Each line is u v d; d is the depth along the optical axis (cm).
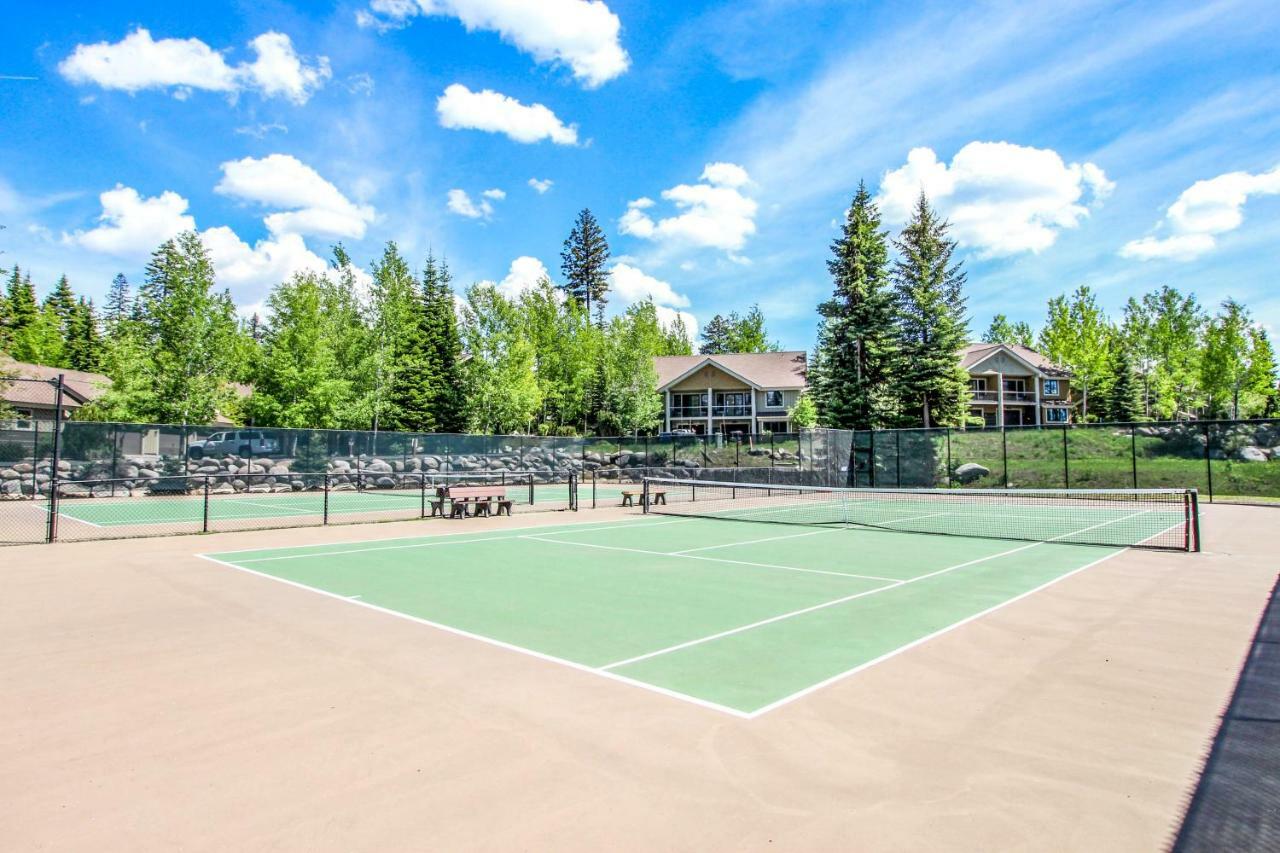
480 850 308
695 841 316
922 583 977
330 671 573
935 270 3938
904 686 537
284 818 338
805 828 328
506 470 3331
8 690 525
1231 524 1756
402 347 4175
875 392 3812
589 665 591
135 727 454
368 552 1278
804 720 467
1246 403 5628
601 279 8125
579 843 314
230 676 559
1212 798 357
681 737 439
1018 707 492
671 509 2302
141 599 855
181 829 327
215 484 2614
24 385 3712
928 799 357
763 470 3184
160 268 2903
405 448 3031
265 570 1074
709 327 9650
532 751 418
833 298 4025
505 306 3934
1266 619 758
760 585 961
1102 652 630
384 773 388
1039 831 325
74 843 315
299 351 3216
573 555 1251
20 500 2303
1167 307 6694
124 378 2797
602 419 4847
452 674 565
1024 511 2233
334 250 3541
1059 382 6025
